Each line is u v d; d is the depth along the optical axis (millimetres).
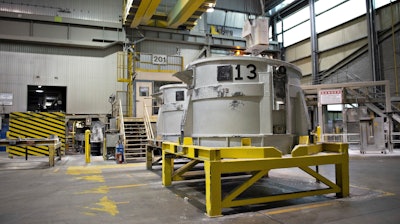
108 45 22812
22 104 21188
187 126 6004
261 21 6711
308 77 26219
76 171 9570
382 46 20062
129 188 6648
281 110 5590
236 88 5406
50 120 15094
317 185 6906
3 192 6367
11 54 21203
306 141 5613
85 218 4402
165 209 4852
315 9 25031
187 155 5312
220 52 26969
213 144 5562
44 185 7156
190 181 7434
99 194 6051
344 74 22562
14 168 10469
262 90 5418
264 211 4699
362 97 17172
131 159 12695
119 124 14227
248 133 5395
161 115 10914
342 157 5621
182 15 21719
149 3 19672
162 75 19203
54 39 21531
